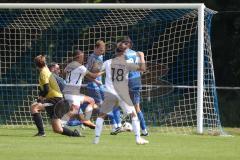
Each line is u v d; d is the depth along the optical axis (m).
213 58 77.31
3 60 70.00
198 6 50.69
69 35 69.69
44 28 68.62
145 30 65.81
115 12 65.12
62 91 46.88
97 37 67.19
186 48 66.00
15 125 58.75
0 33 69.00
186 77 66.56
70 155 32.31
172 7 51.72
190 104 62.41
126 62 37.50
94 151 34.38
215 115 52.91
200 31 50.31
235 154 33.94
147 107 58.91
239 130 54.72
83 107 47.31
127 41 41.84
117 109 46.66
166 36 66.38
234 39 77.12
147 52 64.88
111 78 37.59
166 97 60.22
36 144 38.16
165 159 31.20
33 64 69.19
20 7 53.69
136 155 32.75
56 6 53.34
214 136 46.75
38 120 44.50
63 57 70.06
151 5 52.22
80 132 46.97
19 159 30.27
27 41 69.38
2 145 37.28
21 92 66.06
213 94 53.06
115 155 32.59
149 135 46.97
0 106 65.38
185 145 38.91
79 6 53.16
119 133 47.91
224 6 76.25
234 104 71.75
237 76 77.06
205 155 33.22
